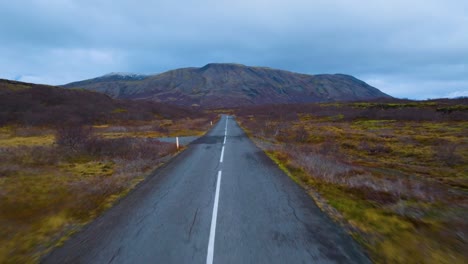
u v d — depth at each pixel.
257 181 8.48
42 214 5.69
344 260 3.79
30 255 4.05
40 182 8.09
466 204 6.29
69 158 12.70
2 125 31.56
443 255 3.88
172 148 16.27
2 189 6.98
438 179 11.37
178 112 65.88
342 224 5.06
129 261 3.84
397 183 8.07
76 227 5.09
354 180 8.11
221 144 18.61
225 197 6.80
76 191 7.36
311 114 56.84
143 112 53.44
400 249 4.07
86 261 3.87
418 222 5.04
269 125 33.41
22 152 12.22
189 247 4.21
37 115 35.19
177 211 5.85
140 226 5.06
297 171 9.86
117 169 10.56
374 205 6.05
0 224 5.07
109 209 6.07
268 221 5.21
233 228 4.90
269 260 3.80
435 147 18.08
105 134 26.80
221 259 3.84
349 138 23.98
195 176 9.27
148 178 9.16
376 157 17.56
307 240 4.40
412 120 39.38
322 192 7.20
